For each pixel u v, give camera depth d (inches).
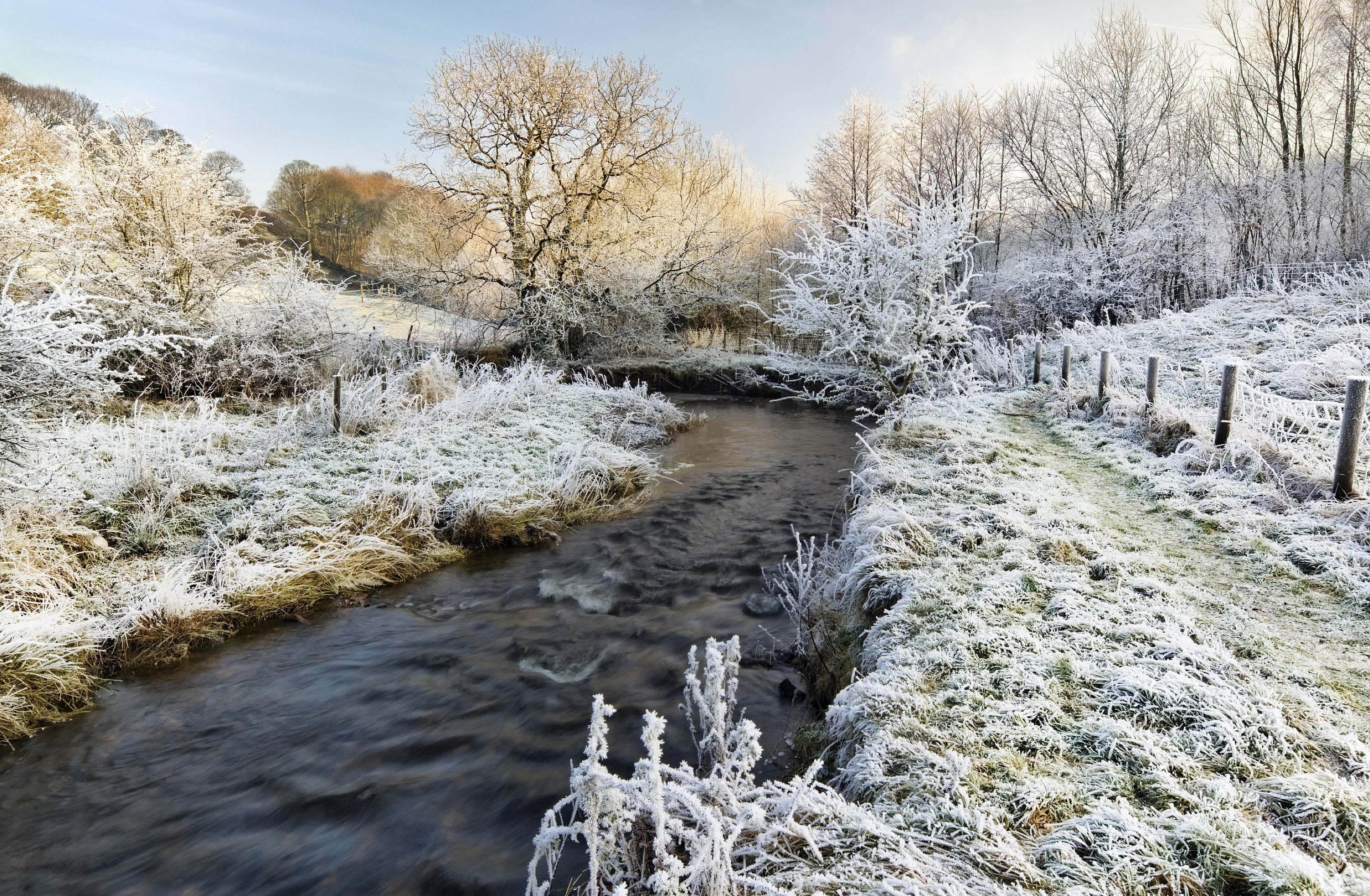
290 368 514.0
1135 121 899.4
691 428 678.5
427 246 919.0
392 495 331.9
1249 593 183.2
